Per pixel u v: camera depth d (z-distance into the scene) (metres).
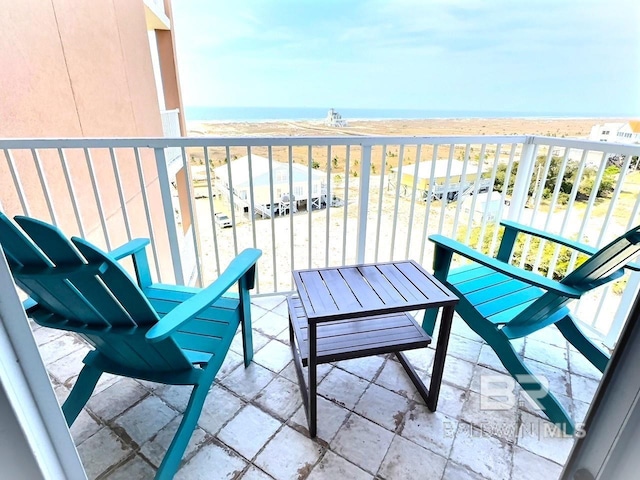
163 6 6.39
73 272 0.84
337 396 1.45
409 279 1.39
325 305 1.19
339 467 1.17
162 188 1.87
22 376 0.55
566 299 1.20
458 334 1.86
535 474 1.15
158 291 1.58
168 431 1.30
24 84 2.12
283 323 1.97
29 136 2.15
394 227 2.19
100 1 3.46
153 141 1.75
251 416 1.36
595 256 1.07
